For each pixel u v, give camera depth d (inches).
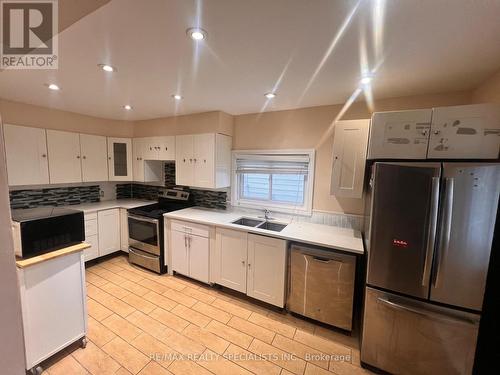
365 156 84.4
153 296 104.8
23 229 62.1
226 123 124.6
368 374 69.4
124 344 77.2
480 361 62.1
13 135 106.1
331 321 85.0
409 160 68.9
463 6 40.3
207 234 109.8
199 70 70.6
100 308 95.5
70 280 70.6
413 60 61.0
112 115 137.5
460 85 77.2
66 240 71.4
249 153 123.9
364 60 61.8
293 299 91.4
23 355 19.4
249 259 99.5
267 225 114.7
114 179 147.8
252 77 75.1
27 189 119.7
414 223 63.3
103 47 57.5
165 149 137.4
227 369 69.4
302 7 41.8
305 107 109.0
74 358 71.3
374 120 69.8
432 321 62.5
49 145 118.1
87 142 134.1
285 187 118.3
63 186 134.6
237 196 130.5
